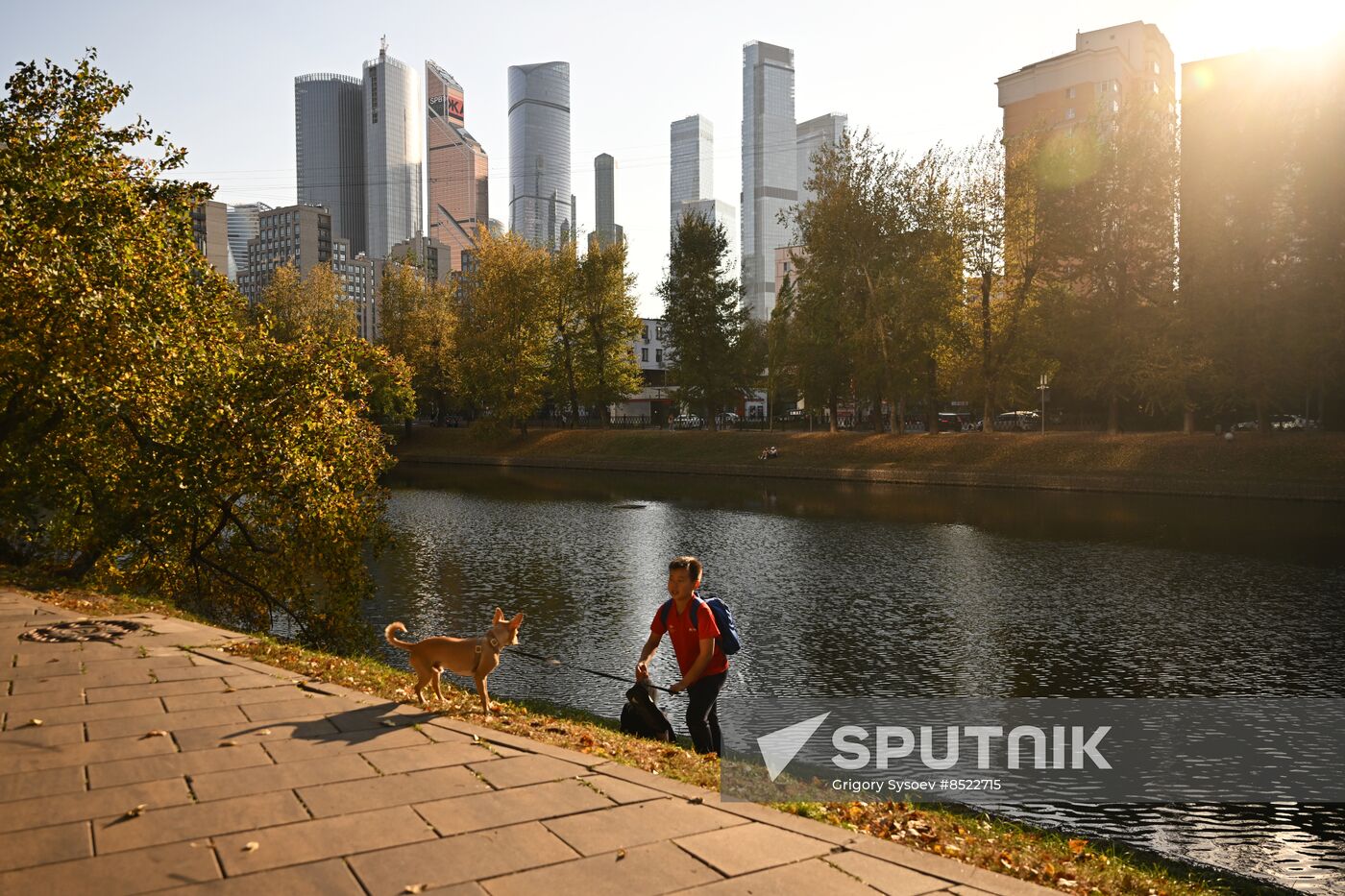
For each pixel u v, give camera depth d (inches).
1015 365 2086.6
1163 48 4402.1
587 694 526.6
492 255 2864.2
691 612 283.6
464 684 544.1
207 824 174.1
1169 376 1780.3
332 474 666.2
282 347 679.7
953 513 1413.6
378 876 152.6
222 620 689.0
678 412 3705.7
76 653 336.2
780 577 896.3
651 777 209.9
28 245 571.2
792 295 2438.5
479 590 848.3
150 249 655.1
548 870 156.9
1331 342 1640.0
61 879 149.2
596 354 3036.4
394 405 2662.4
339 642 658.2
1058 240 1918.1
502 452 2982.3
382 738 235.0
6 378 609.0
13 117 644.7
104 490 623.5
